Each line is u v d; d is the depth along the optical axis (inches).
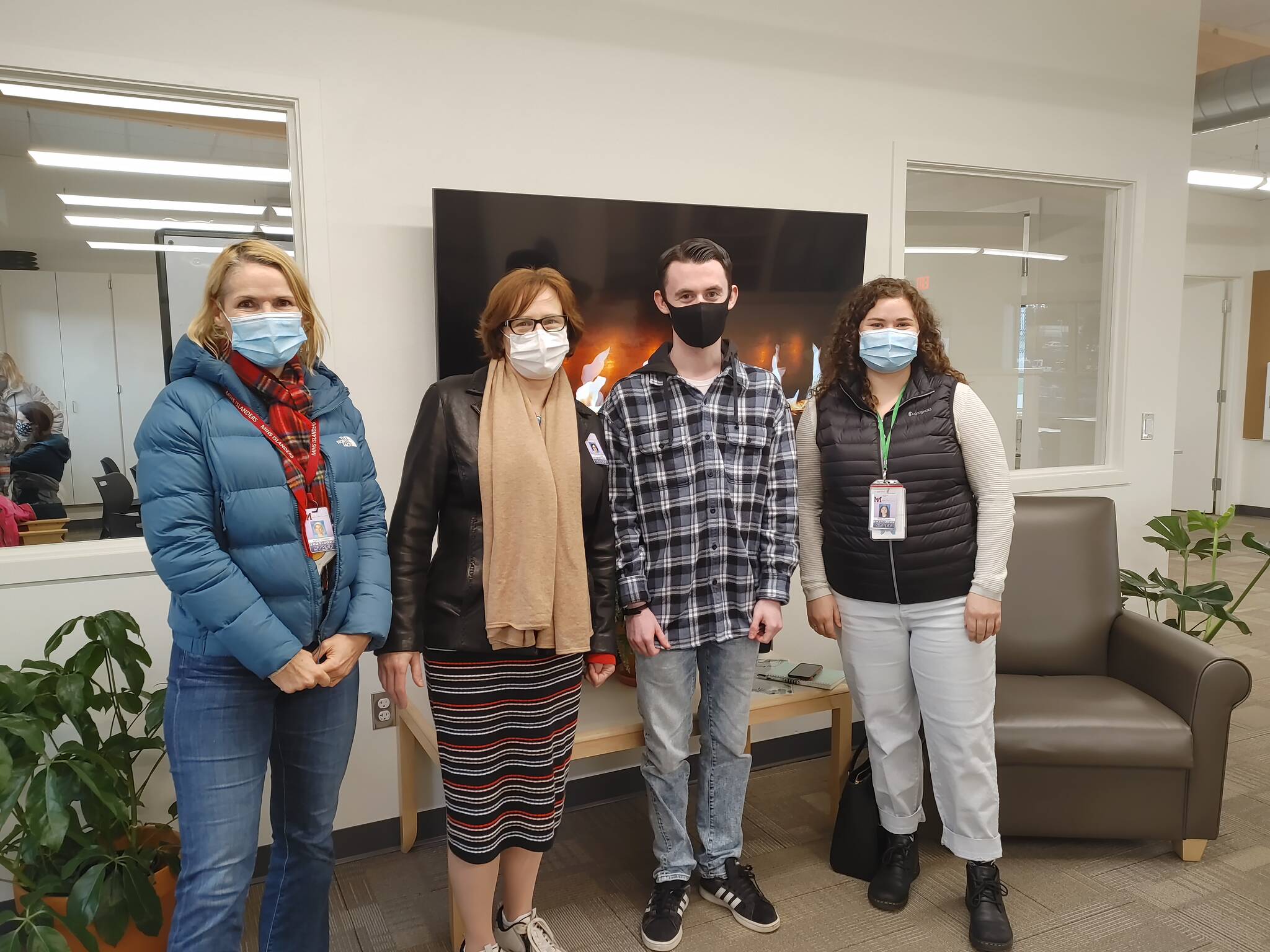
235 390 57.0
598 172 104.0
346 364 93.0
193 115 90.0
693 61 108.5
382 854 97.5
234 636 54.3
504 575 64.8
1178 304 150.6
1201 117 187.9
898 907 84.2
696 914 84.0
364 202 92.5
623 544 75.7
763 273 111.2
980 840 81.5
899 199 124.2
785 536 78.9
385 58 92.2
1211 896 86.2
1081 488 144.6
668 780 80.2
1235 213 304.7
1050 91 134.6
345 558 60.7
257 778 58.8
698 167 110.0
